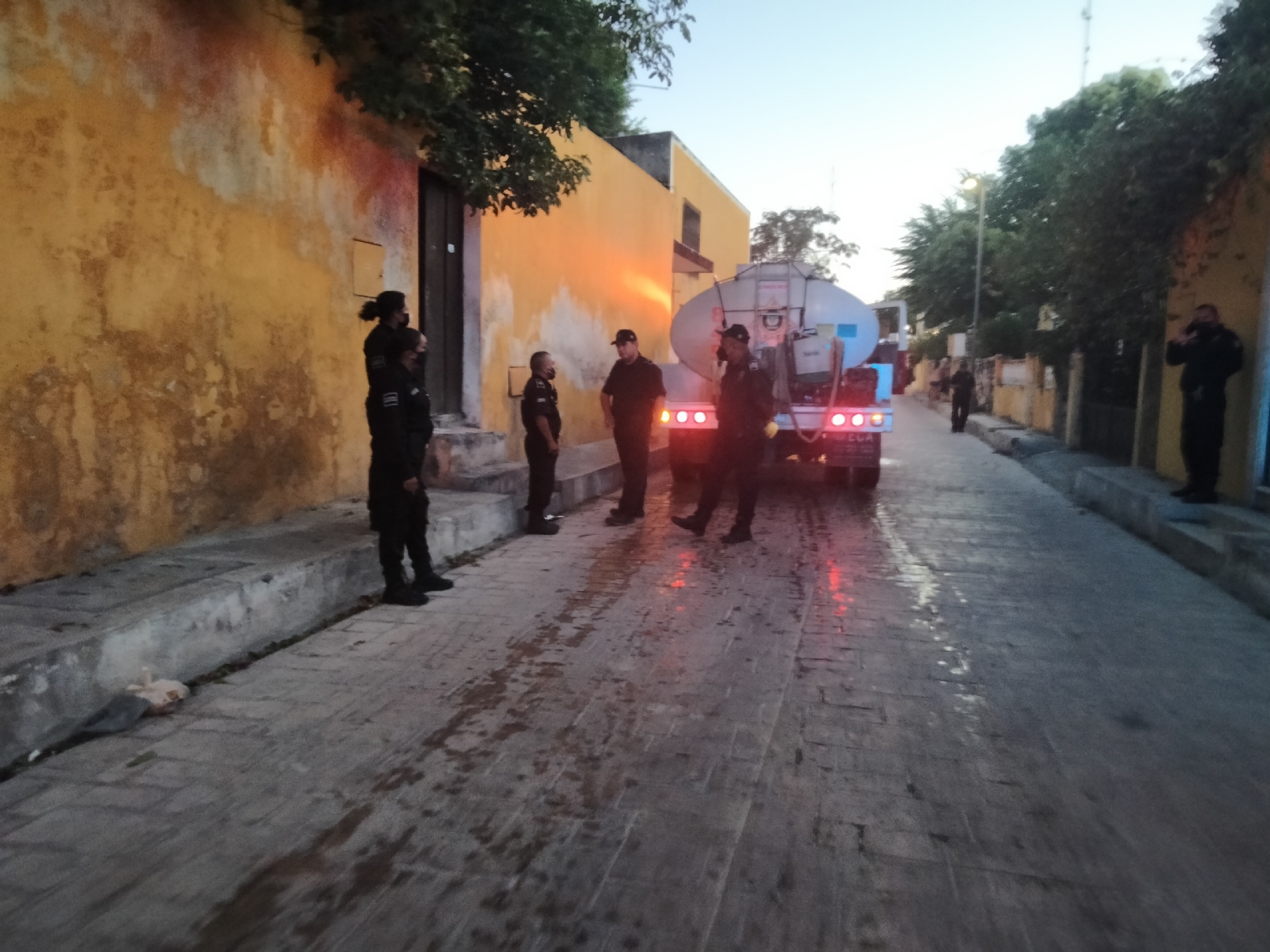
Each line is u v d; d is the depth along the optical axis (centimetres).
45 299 468
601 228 1422
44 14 460
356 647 512
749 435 788
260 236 636
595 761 374
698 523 819
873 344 1066
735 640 532
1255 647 528
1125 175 942
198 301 578
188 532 584
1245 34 822
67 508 490
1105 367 1427
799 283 1058
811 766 372
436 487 859
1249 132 779
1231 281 839
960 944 262
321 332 712
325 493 727
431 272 937
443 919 270
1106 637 546
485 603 605
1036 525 912
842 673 480
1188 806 343
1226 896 286
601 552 762
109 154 502
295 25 665
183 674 449
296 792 345
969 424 2219
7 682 358
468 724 409
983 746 393
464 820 326
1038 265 1483
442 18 643
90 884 284
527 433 820
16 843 305
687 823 326
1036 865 302
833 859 304
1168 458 991
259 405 643
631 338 874
